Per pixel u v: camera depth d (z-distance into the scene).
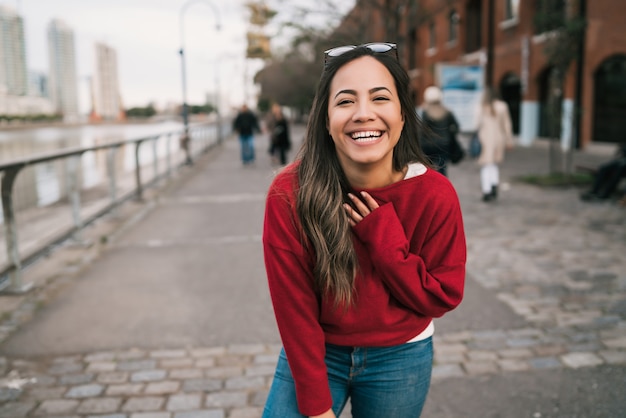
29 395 3.10
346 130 1.49
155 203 9.71
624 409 2.87
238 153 23.94
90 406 2.99
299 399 1.53
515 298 4.54
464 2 26.19
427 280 1.51
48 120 47.69
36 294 4.77
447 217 1.55
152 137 11.56
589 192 9.02
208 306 4.49
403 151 1.62
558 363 3.39
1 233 5.18
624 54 16.00
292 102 54.97
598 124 17.33
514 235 6.73
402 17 16.23
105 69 93.75
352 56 1.50
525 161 15.27
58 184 6.34
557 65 11.14
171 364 3.48
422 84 32.28
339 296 1.49
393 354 1.59
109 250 6.34
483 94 9.12
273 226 1.51
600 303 4.39
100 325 4.10
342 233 1.49
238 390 3.15
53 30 69.00
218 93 32.03
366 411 1.66
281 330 1.54
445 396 3.04
